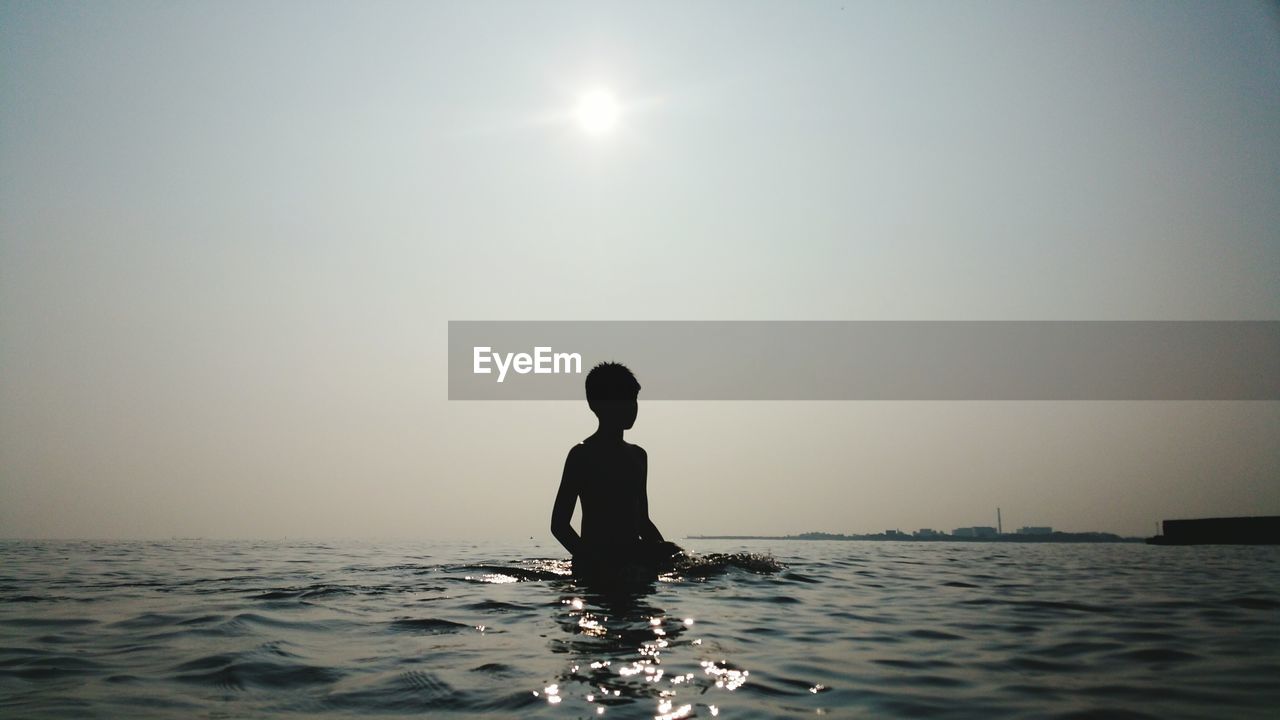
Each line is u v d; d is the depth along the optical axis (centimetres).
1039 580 484
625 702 175
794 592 396
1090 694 187
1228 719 163
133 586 429
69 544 1044
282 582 444
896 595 395
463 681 197
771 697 181
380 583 429
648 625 286
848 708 172
